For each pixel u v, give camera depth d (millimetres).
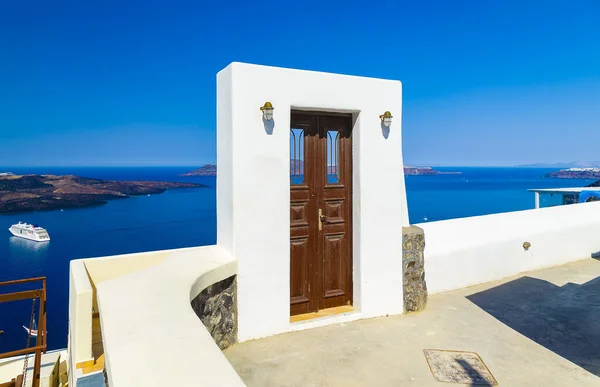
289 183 4148
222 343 3803
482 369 3682
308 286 4535
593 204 8727
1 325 34031
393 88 4652
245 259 3969
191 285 2963
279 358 3738
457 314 5047
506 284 6363
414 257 5008
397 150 4727
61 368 5496
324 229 4586
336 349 3949
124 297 2549
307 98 4168
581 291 5988
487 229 6793
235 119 3846
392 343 4137
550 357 3953
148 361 1619
